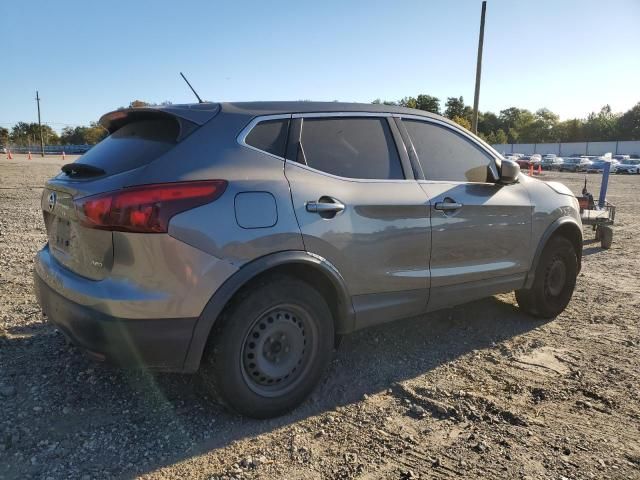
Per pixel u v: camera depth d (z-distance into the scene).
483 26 18.53
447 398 3.47
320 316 3.24
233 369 2.95
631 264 7.75
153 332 2.74
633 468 2.75
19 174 24.84
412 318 4.97
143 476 2.62
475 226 4.05
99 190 2.81
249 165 3.06
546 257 4.78
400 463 2.77
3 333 4.26
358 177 3.50
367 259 3.41
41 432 2.94
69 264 3.09
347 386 3.63
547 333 4.70
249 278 2.90
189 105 3.26
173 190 2.76
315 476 2.65
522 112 118.50
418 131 4.00
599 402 3.44
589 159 60.56
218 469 2.69
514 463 2.78
